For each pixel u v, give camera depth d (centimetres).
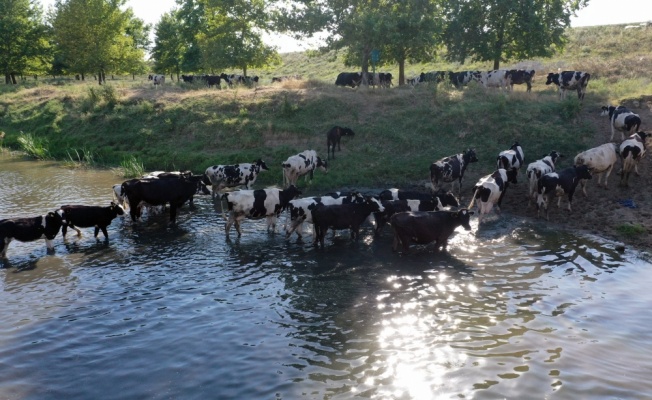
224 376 812
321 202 1435
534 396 740
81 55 4772
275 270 1240
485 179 1595
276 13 3441
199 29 5338
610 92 2762
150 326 978
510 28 3484
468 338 905
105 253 1370
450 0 3622
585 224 1505
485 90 2859
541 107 2484
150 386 793
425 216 1304
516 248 1345
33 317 1016
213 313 1026
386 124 2539
